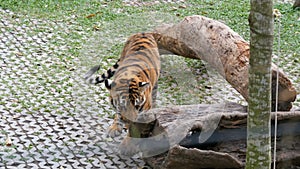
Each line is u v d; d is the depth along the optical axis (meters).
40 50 8.37
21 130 6.32
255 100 4.09
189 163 5.07
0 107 6.77
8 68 7.78
